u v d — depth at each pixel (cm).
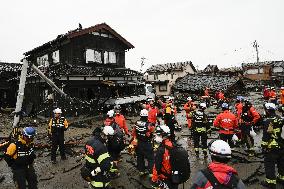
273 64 6109
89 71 2291
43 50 2658
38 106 2341
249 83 5409
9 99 3025
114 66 2756
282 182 723
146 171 851
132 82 2627
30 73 2322
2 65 3175
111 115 835
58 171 922
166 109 1227
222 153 334
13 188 803
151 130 775
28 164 653
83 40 2500
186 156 504
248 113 990
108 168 530
